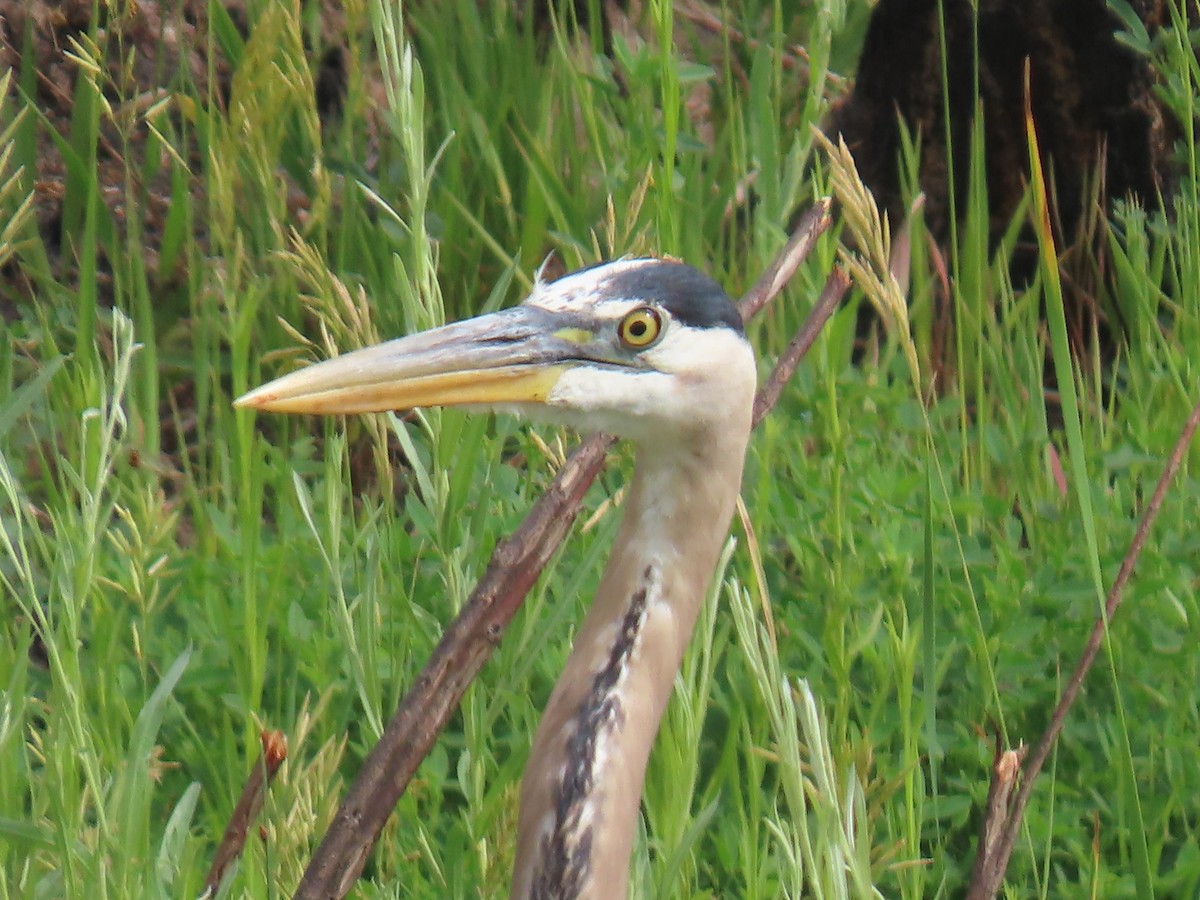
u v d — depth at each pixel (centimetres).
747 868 659
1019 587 820
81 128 1035
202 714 785
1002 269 1083
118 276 947
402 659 729
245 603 744
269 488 966
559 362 536
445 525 650
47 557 664
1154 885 723
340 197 1096
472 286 1050
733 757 702
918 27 1164
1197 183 1127
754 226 1030
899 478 875
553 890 539
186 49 1111
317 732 750
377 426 695
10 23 1098
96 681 723
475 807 648
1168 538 849
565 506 563
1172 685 809
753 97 948
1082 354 1149
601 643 550
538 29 1238
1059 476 948
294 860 576
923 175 1202
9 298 1031
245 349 814
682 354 537
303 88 845
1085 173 1175
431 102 1112
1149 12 1127
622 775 543
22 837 581
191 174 1064
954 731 780
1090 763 774
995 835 556
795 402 945
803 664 802
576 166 1083
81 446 623
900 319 643
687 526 551
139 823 594
